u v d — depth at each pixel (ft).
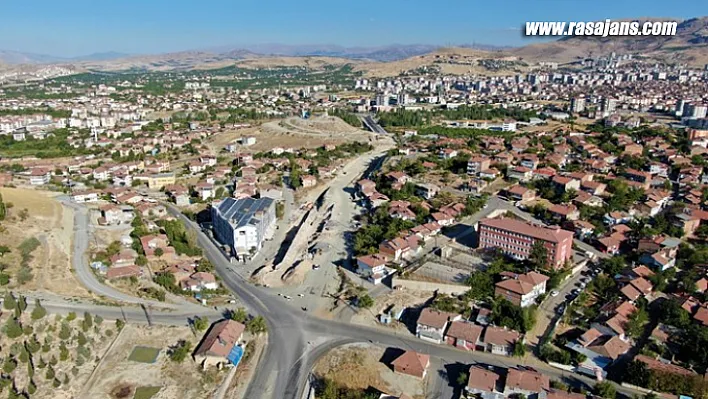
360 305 637.71
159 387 484.33
